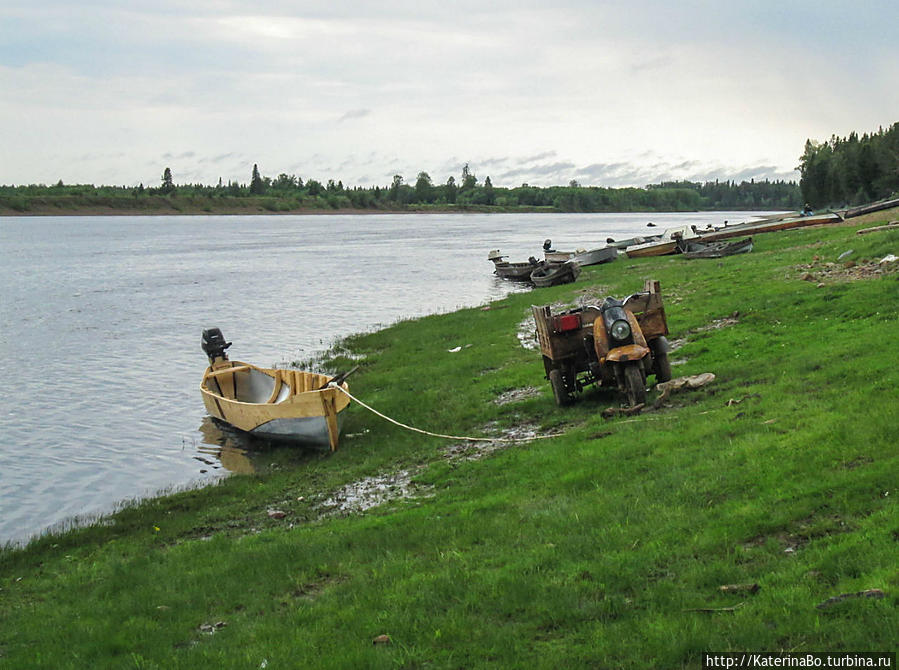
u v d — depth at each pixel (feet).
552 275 139.13
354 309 132.87
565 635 21.63
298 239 385.91
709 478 30.94
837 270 80.23
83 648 25.62
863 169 356.59
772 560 23.52
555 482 35.50
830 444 31.22
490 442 47.80
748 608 20.95
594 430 43.04
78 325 120.06
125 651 25.27
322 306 137.08
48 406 72.69
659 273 117.91
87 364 91.45
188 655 23.90
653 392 49.34
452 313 114.32
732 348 56.70
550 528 29.50
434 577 26.53
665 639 20.15
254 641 24.26
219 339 78.95
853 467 28.78
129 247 325.83
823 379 42.14
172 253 286.66
